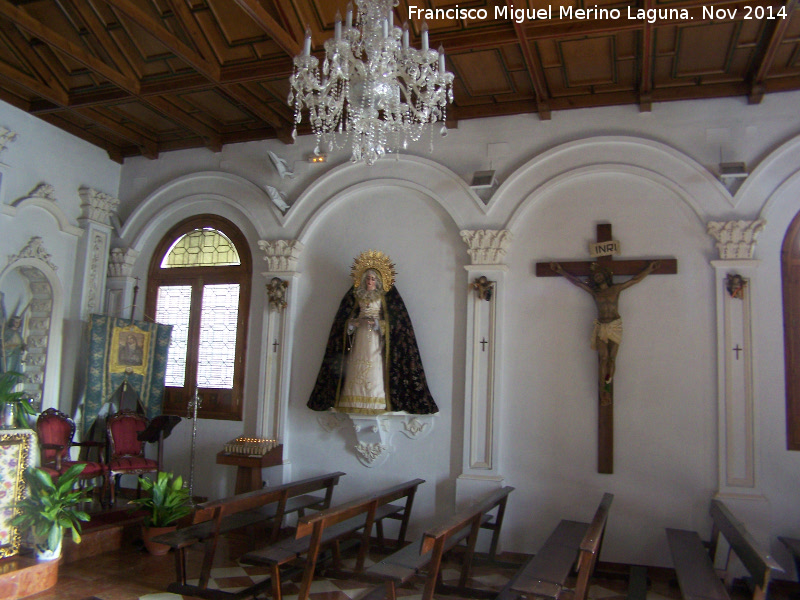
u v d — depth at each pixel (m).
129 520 6.32
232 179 7.77
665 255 6.20
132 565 5.62
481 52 5.84
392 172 7.12
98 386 7.20
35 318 7.48
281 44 5.49
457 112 6.86
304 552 4.71
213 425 7.48
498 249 6.54
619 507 5.98
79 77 6.64
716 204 6.08
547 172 6.59
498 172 6.77
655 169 6.27
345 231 7.27
